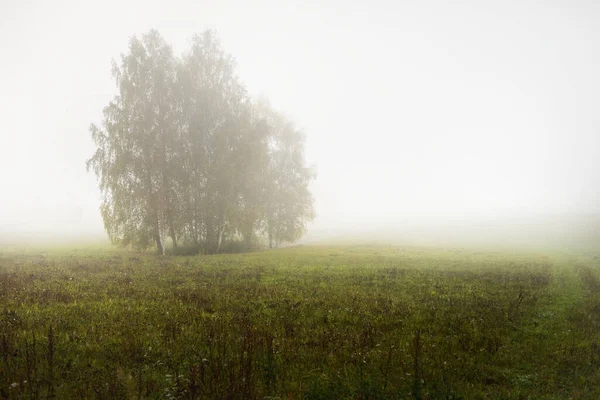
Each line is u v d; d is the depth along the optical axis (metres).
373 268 26.12
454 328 11.20
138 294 15.31
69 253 36.25
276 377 7.36
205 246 39.38
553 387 7.53
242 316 11.75
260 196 44.94
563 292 17.41
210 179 38.53
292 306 13.59
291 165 49.78
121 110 36.44
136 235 36.44
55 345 8.75
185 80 38.41
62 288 16.34
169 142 37.16
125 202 35.53
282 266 26.70
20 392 6.39
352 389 6.97
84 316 11.54
